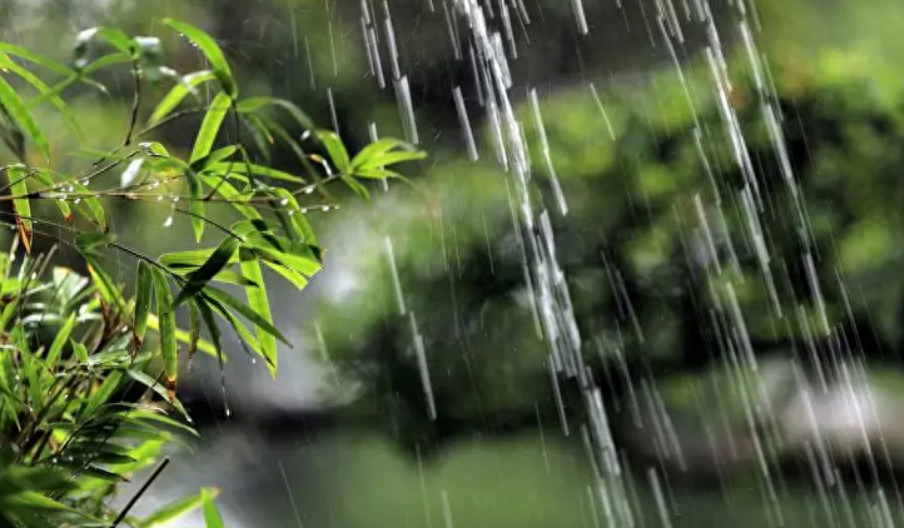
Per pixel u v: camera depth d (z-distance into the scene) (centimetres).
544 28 1694
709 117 858
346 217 1263
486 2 1681
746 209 849
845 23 1828
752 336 858
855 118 859
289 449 1098
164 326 237
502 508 898
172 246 1188
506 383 837
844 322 901
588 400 847
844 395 925
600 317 841
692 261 843
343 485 1005
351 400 867
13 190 236
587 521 856
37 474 185
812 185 857
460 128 1612
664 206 845
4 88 200
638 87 951
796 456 904
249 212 234
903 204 854
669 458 898
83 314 303
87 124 1118
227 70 196
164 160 205
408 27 1644
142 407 254
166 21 192
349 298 880
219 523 209
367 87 1609
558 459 934
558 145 864
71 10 1072
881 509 848
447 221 856
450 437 843
